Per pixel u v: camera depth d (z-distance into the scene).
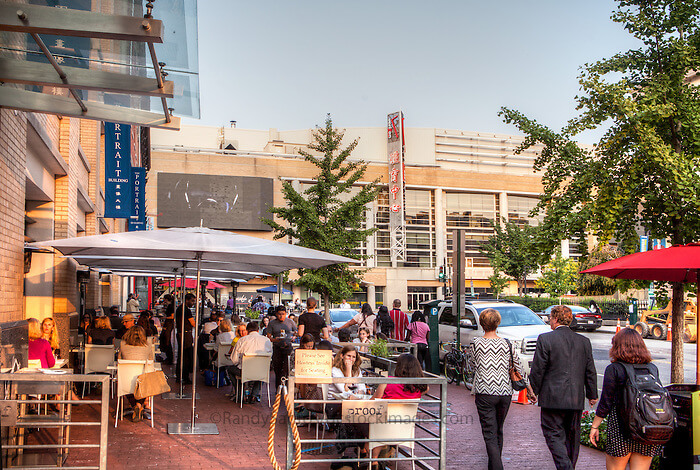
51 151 11.58
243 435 8.46
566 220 8.54
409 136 82.44
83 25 5.37
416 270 76.00
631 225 8.94
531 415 10.66
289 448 5.89
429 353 15.68
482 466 7.25
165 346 17.59
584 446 8.26
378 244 76.06
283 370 11.33
